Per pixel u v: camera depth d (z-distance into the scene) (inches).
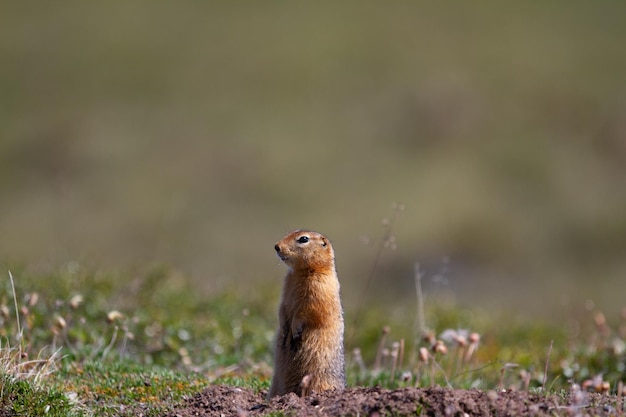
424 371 1600.6
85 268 1978.3
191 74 7839.6
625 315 2016.5
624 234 6003.9
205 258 4443.9
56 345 1541.6
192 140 6569.9
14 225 4933.6
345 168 6353.3
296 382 1263.5
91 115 6865.2
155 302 1865.2
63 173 5969.5
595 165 6904.5
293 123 7066.9
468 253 5374.0
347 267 4813.0
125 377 1362.0
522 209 6077.8
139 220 5147.6
